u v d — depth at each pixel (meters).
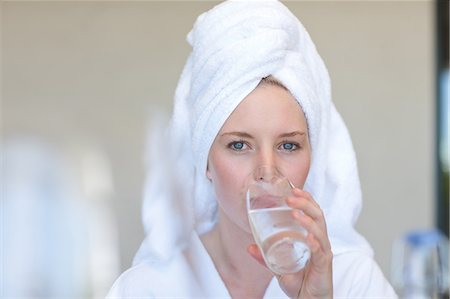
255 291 0.97
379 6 2.70
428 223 2.76
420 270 2.13
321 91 0.95
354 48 2.71
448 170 2.76
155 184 0.90
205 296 0.97
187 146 0.94
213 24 0.86
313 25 2.69
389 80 2.72
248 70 0.83
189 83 0.94
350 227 1.02
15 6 2.62
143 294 0.97
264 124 0.83
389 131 2.74
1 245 2.69
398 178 2.75
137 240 2.58
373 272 1.03
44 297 2.67
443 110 2.75
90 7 2.63
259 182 0.79
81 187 2.66
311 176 0.97
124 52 2.63
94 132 2.65
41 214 2.68
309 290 0.80
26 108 2.65
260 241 0.75
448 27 2.72
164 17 2.63
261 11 0.85
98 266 2.61
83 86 2.64
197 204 0.97
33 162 2.67
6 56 2.63
